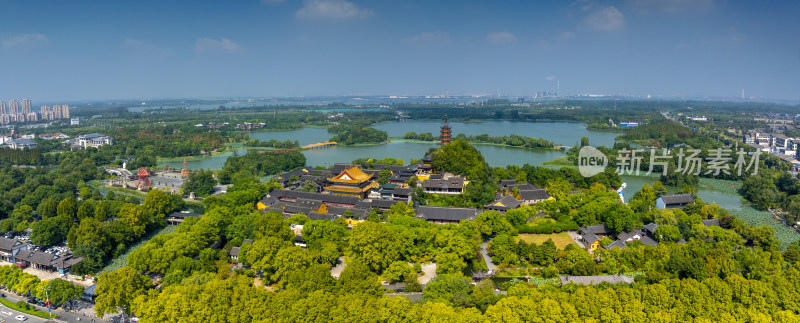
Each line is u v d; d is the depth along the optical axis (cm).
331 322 9269
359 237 12875
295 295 9931
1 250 14262
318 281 10756
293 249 12238
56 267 13375
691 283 10375
